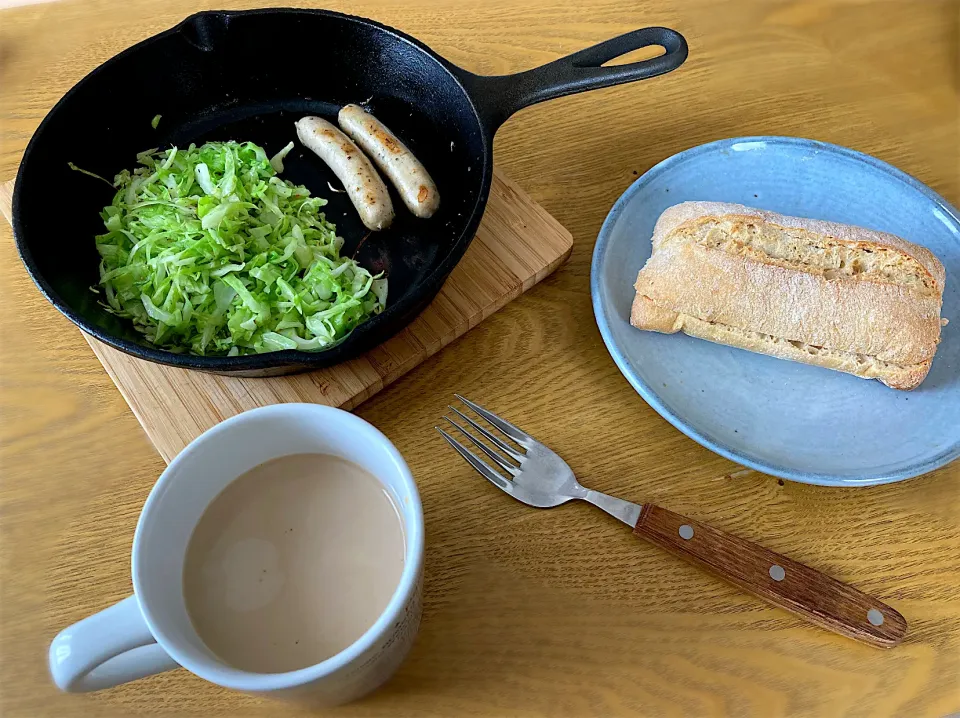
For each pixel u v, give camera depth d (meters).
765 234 0.33
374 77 0.43
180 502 0.22
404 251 0.39
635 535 0.30
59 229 0.37
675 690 0.27
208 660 0.19
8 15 0.48
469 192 0.39
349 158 0.40
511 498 0.31
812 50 0.46
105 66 0.39
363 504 0.24
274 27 0.41
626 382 0.34
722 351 0.34
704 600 0.29
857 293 0.32
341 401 0.33
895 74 0.45
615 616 0.28
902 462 0.30
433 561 0.30
